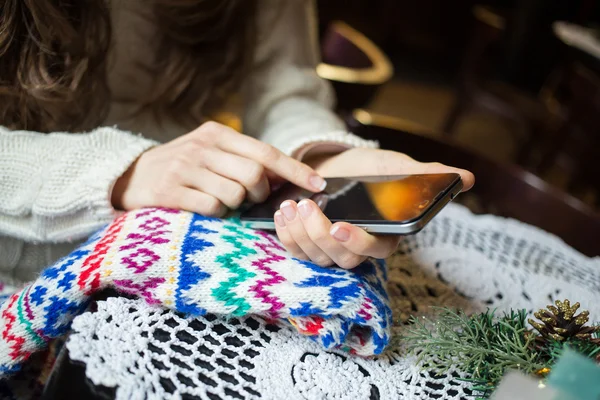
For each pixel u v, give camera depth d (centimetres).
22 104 55
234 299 37
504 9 266
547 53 191
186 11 62
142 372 33
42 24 49
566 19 189
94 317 36
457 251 57
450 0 269
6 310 39
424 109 246
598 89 136
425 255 55
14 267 54
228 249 40
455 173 42
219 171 46
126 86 67
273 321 40
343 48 122
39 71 51
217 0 64
